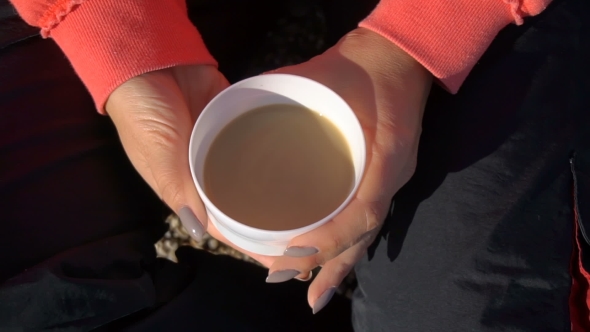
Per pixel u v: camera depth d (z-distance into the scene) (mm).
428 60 382
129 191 451
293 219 344
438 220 412
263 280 509
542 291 384
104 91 371
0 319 351
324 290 408
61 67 434
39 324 355
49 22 381
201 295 462
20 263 376
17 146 401
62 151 417
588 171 404
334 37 549
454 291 396
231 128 362
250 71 594
